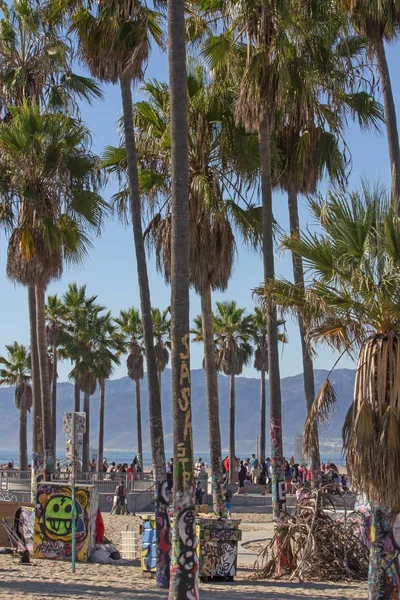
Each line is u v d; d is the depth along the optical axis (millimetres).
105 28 26969
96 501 31188
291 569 26953
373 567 18859
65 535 30125
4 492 52594
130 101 27797
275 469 28000
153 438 25266
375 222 19453
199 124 31844
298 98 28516
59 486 30531
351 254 19375
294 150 33156
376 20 31250
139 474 65625
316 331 20047
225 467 75188
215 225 31969
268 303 21203
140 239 27000
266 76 28172
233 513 60719
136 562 30156
